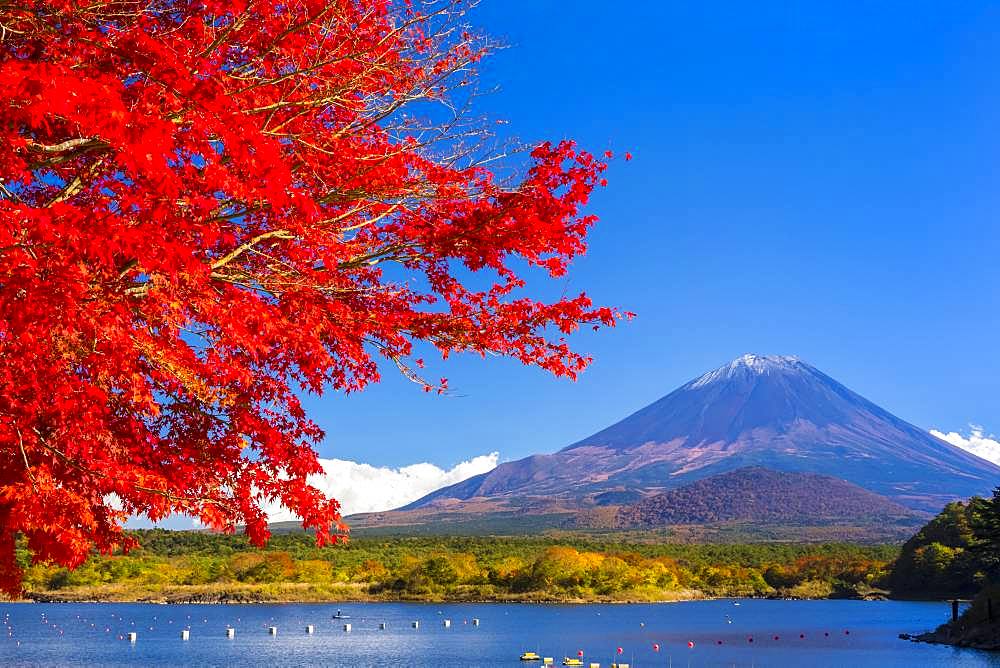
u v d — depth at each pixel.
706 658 70.69
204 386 9.06
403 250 12.30
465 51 11.74
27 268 7.43
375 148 11.77
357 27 11.08
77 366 8.39
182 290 8.52
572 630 94.50
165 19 9.81
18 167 8.05
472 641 81.31
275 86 10.58
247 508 9.81
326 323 10.70
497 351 12.30
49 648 73.06
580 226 12.16
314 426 11.00
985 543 102.94
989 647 70.19
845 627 99.94
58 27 8.88
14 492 7.84
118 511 9.03
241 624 98.25
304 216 10.49
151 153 7.57
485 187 11.91
